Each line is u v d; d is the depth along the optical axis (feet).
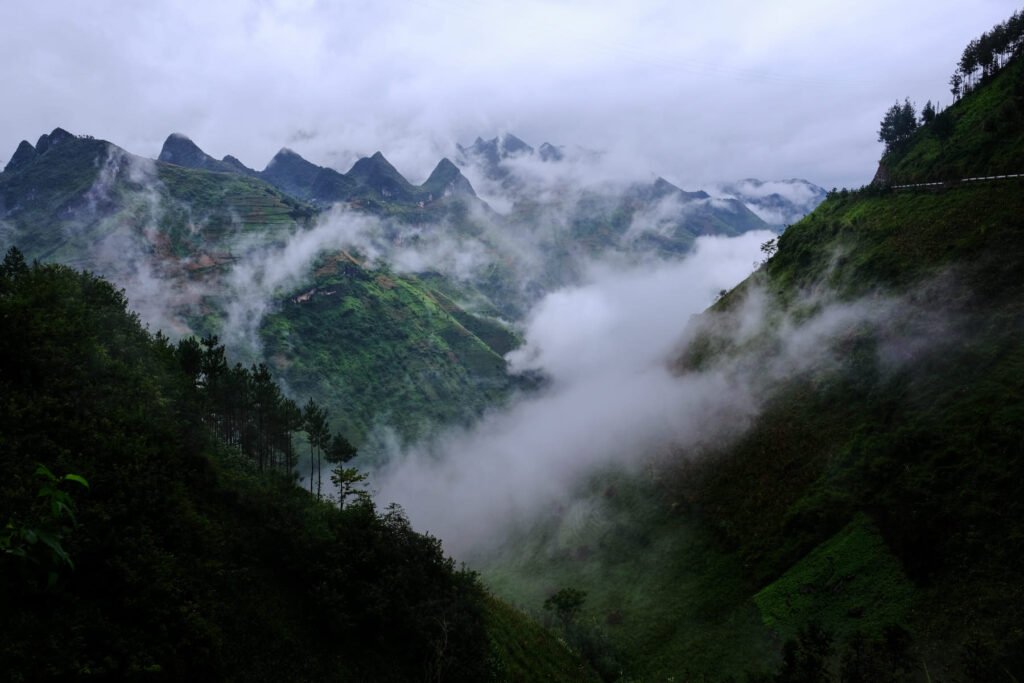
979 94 422.00
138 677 73.36
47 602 72.54
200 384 205.57
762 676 196.75
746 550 288.51
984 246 280.72
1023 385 220.84
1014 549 183.01
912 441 243.60
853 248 375.45
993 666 151.33
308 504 136.87
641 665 258.16
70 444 92.73
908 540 217.15
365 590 120.78
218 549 104.17
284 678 96.63
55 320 112.37
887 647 172.76
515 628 188.24
